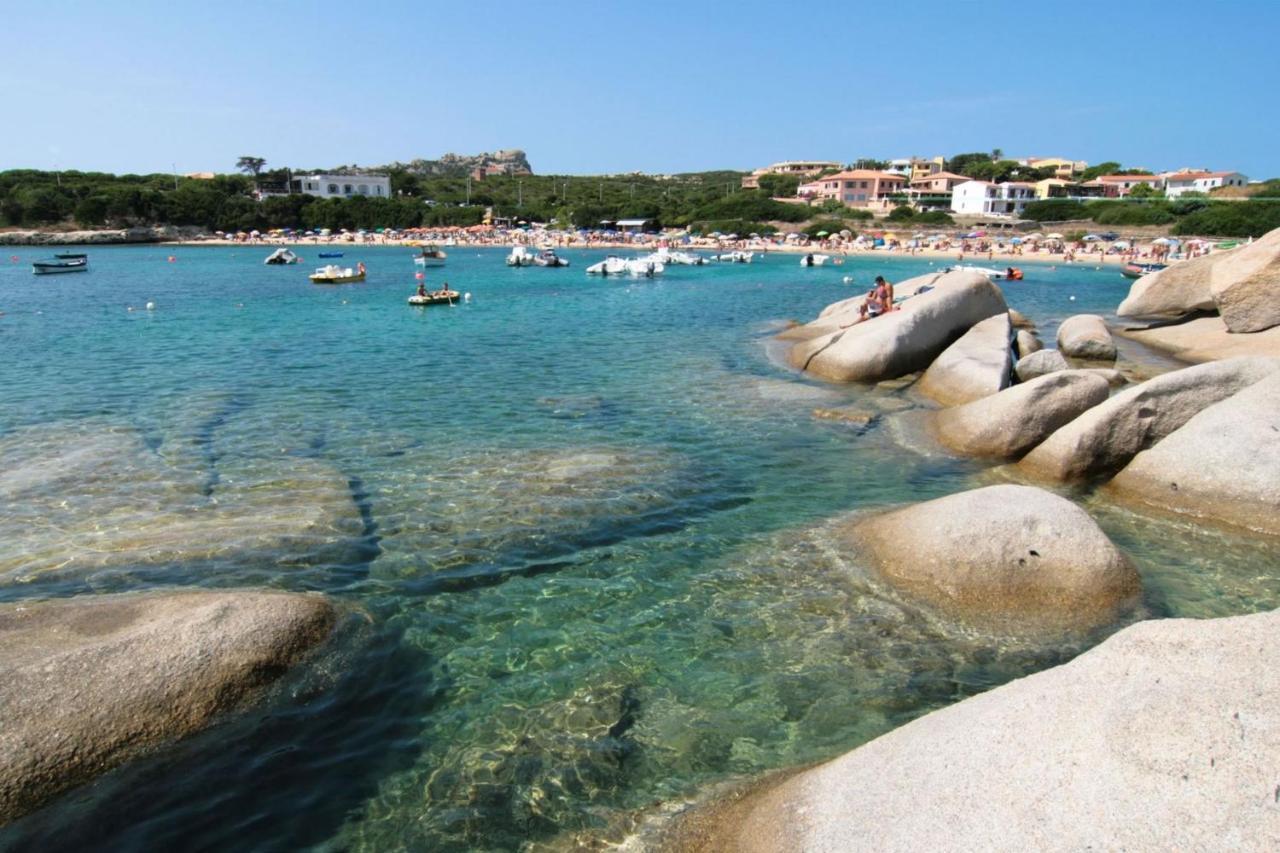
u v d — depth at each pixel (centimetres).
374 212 13175
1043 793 377
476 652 738
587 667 714
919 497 1119
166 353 2364
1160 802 354
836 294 4569
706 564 909
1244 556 898
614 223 12481
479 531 997
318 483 1155
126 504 1070
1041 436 1249
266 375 2023
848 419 1519
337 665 674
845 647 733
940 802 392
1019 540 797
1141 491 1046
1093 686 433
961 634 742
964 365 1645
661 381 1920
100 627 642
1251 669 413
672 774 577
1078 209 10712
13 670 559
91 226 11506
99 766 534
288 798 548
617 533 995
